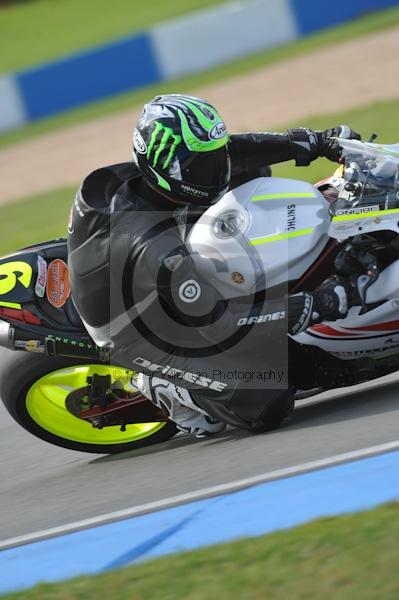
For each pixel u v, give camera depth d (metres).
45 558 12.11
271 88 58.06
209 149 14.06
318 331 15.22
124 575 10.66
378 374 16.05
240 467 13.96
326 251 14.90
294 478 12.54
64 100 82.81
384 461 12.13
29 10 125.56
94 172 14.98
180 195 14.18
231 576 9.98
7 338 16.48
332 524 10.59
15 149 64.12
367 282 14.92
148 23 99.19
